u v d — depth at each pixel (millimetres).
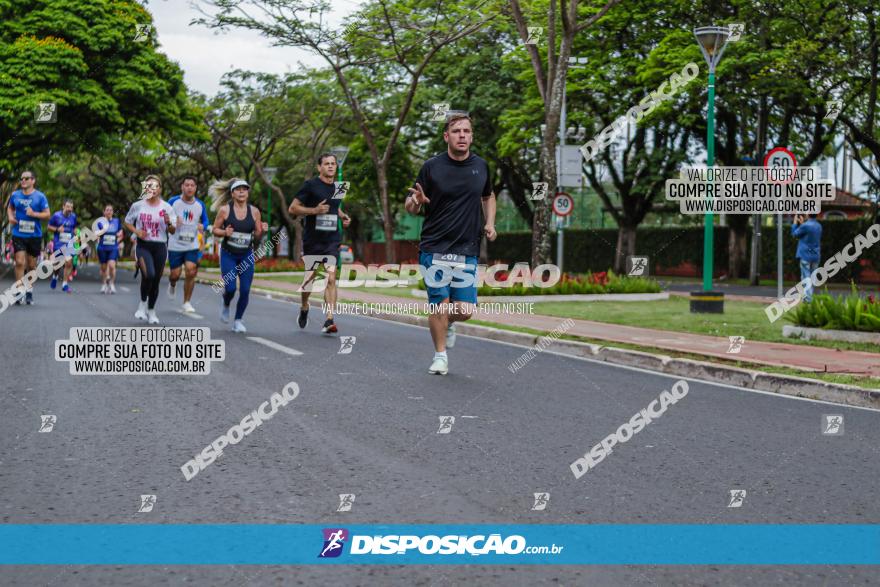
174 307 15633
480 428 5801
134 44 29719
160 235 12070
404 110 30047
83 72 28312
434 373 8266
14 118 27078
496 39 38562
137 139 36438
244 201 11344
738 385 8109
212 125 41969
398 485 4383
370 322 14055
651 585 3137
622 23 31859
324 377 7879
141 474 4531
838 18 27234
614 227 43344
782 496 4297
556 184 20062
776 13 28297
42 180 48062
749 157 32938
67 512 3895
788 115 30062
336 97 39125
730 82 29344
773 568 3318
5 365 8219
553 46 19656
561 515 3939
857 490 4430
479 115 38906
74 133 30562
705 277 15734
